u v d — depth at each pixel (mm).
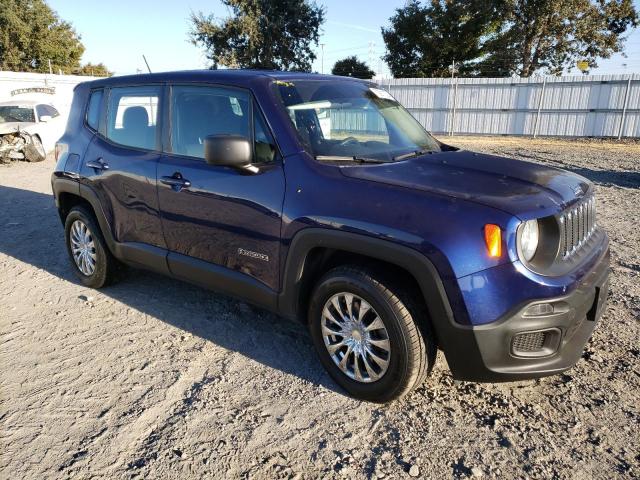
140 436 2715
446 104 24344
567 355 2703
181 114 3701
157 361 3455
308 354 3525
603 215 7402
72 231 4770
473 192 2666
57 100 20344
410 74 38781
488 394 3010
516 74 35562
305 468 2477
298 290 3055
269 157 3176
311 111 3348
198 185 3451
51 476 2445
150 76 4023
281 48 37312
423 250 2500
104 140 4332
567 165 13047
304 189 2951
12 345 3707
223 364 3408
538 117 22500
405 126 3910
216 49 37281
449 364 2645
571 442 2605
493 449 2566
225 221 3326
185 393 3088
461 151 3756
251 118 3287
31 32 40844
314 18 37406
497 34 35875
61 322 4066
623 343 3543
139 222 3984
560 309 2523
